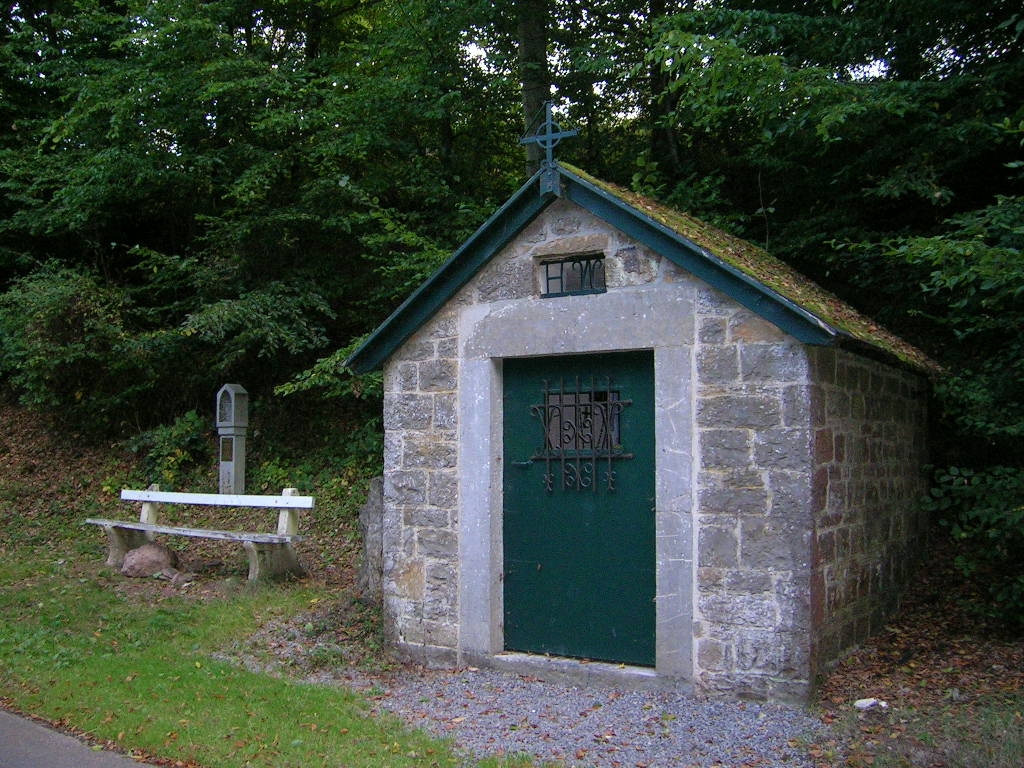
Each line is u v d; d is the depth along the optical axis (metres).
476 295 6.90
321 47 16.06
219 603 8.51
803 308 5.55
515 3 12.42
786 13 10.40
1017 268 5.93
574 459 6.59
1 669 6.60
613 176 13.46
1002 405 7.32
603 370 6.51
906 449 7.73
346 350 11.23
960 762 4.57
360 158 12.78
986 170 10.05
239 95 12.84
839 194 10.58
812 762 4.80
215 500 9.73
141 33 12.66
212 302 13.06
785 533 5.71
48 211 14.19
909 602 7.50
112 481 12.93
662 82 13.06
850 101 8.74
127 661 6.79
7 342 13.67
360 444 12.26
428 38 12.90
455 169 14.14
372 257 12.14
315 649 7.17
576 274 6.69
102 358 13.09
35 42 14.71
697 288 6.07
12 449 14.05
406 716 5.75
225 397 12.34
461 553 6.88
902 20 9.63
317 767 4.79
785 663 5.67
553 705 5.92
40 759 5.00
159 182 13.16
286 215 12.46
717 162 12.66
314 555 10.30
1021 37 9.02
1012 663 6.18
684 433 6.05
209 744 5.13
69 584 9.31
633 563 6.34
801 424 5.70
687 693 5.96
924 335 9.84
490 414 6.79
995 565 7.71
